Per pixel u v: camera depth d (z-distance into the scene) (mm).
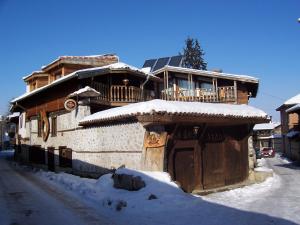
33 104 27594
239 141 16703
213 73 26844
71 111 19781
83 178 16953
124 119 14289
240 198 12320
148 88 26391
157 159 12688
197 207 9852
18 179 19312
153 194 10695
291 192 13789
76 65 27203
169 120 12227
